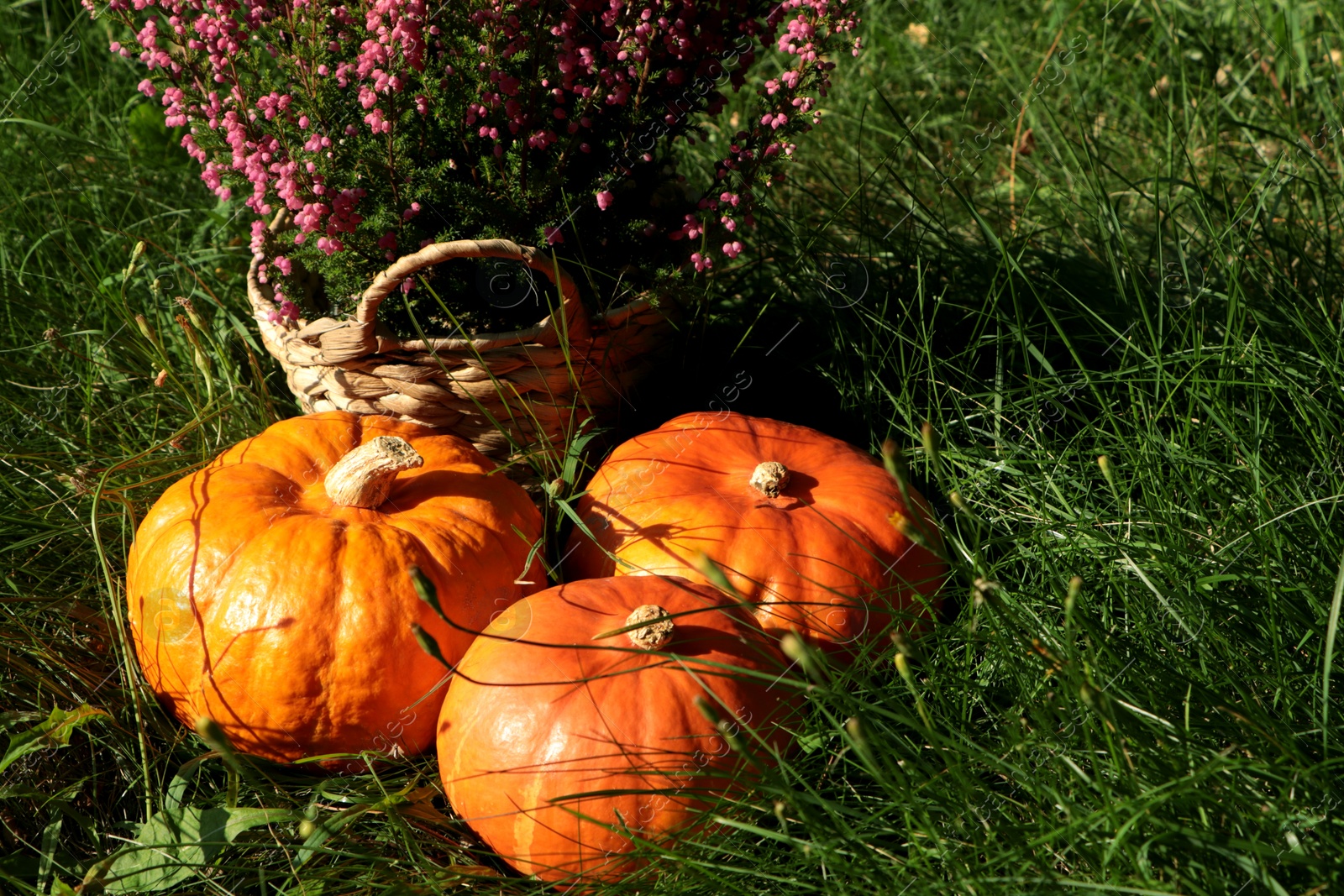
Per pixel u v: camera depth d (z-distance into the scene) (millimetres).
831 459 1854
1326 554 1589
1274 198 2439
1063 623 1608
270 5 1729
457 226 1806
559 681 1397
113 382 2254
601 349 1834
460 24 1677
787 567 1630
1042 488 1858
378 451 1604
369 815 1555
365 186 1745
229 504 1608
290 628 1504
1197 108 3016
